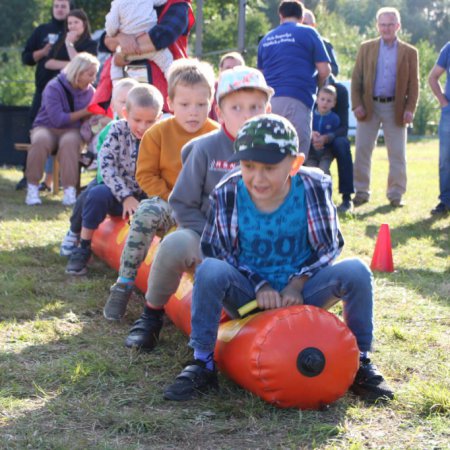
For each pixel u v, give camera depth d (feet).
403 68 28.22
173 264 11.03
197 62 13.07
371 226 23.91
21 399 9.75
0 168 41.09
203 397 9.91
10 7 102.17
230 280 9.78
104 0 68.03
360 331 9.93
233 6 82.48
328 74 23.43
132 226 13.10
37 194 27.20
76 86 26.86
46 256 18.22
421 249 20.48
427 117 94.84
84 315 13.66
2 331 12.54
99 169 16.26
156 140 13.35
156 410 9.50
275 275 10.17
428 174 43.06
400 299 15.16
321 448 8.52
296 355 9.16
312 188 10.03
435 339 12.54
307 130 23.26
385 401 9.87
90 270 17.06
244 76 11.07
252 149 9.27
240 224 10.06
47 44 30.45
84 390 10.08
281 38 23.26
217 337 10.36
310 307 9.51
